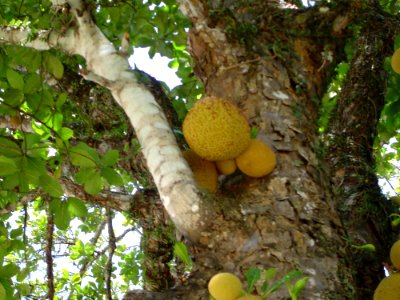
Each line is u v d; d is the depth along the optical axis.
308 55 1.48
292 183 1.21
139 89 1.31
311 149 1.29
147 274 1.72
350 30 1.53
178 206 1.11
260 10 1.51
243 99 1.35
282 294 1.05
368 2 1.59
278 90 1.36
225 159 1.24
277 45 1.42
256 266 1.09
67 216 1.74
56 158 1.80
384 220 1.52
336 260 1.13
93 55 1.42
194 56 1.45
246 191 1.21
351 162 1.64
